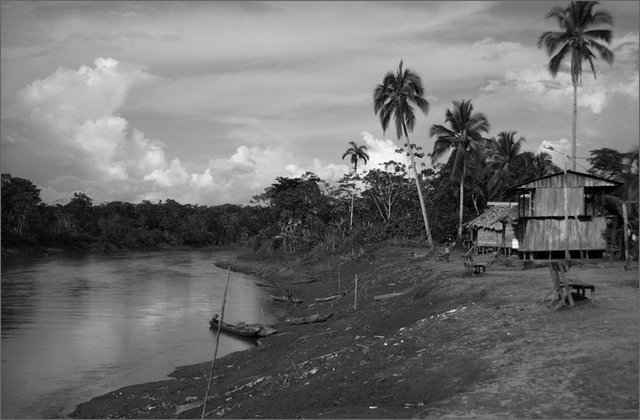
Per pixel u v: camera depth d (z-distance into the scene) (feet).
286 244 233.96
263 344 78.07
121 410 51.39
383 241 195.31
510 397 30.63
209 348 79.30
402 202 244.01
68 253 337.31
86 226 383.65
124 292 143.33
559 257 123.75
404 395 36.68
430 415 29.40
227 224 499.10
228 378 58.90
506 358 38.19
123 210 457.68
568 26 140.67
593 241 121.39
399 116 163.22
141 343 82.23
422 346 48.14
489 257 134.62
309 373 48.96
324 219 255.09
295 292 145.18
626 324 43.39
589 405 28.32
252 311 112.37
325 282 152.25
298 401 40.14
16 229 320.91
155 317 104.99
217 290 149.38
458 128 175.63
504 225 140.56
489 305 59.93
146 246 417.69
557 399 29.53
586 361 34.88
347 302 107.45
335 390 40.27
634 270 87.61
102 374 65.92
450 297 72.49
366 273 146.00
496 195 203.00
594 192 124.67
